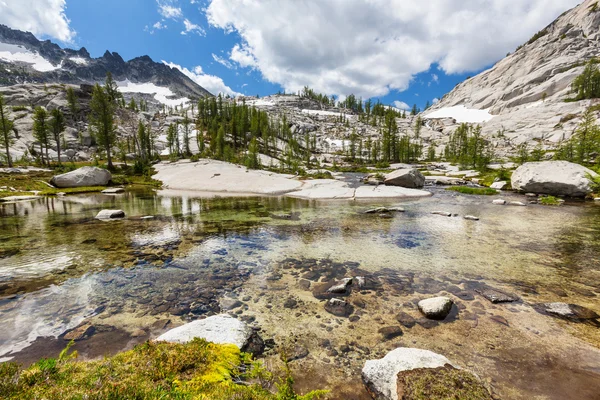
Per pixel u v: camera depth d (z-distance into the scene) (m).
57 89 165.25
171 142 110.06
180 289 10.72
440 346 7.11
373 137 161.88
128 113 168.88
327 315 8.76
